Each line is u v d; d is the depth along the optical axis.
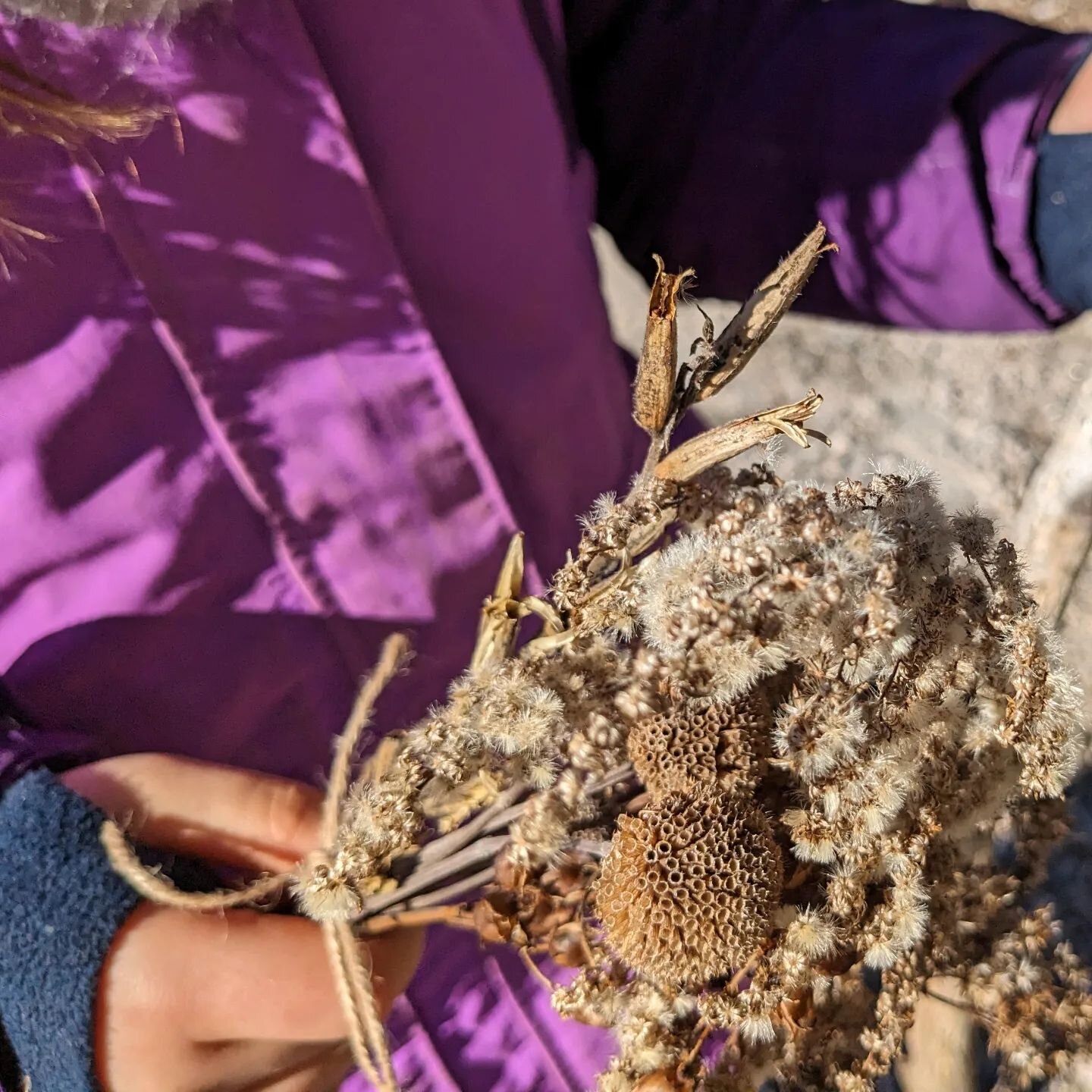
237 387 0.20
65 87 0.17
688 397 0.15
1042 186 0.23
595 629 0.15
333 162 0.20
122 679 0.20
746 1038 0.16
